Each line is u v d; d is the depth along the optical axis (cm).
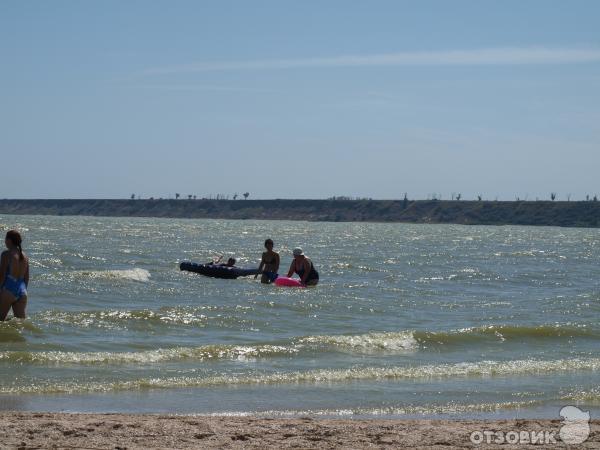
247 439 1126
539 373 1778
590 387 1631
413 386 1614
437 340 2184
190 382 1583
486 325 2509
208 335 2220
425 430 1209
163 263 4866
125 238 8906
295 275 4328
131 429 1160
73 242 7494
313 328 2425
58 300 2906
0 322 2083
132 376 1620
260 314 2625
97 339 2064
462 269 5125
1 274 2092
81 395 1455
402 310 2900
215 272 3872
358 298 3191
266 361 1841
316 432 1177
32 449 1042
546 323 2573
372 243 9388
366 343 2091
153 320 2364
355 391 1555
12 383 1516
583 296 3441
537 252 7831
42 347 1920
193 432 1155
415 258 6200
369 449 1090
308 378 1655
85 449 1052
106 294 3116
